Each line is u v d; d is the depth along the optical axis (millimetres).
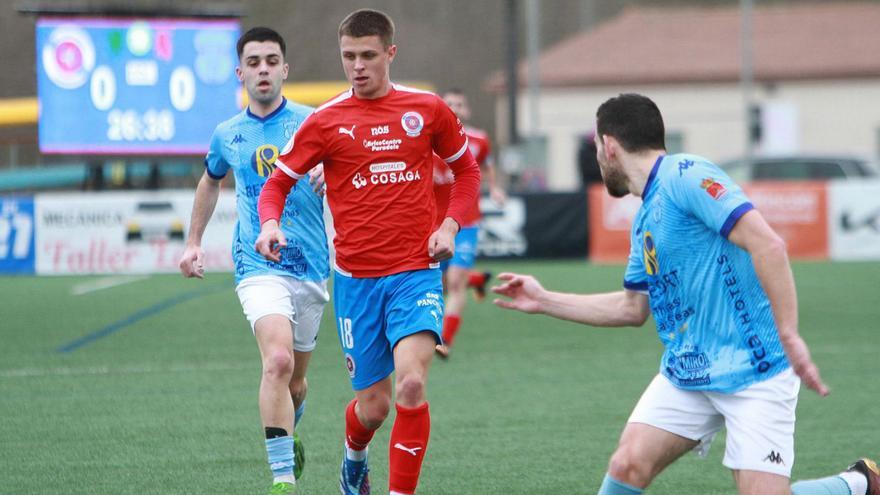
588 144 69250
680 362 14195
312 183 19219
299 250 19734
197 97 54344
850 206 62875
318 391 29031
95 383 30141
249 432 24219
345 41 17531
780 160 83125
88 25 53312
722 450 22797
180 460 21781
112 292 50719
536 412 26312
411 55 148875
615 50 141375
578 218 63125
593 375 31156
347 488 18844
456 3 157500
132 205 58500
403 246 17562
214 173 20516
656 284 14414
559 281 52781
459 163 18250
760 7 166750
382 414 18141
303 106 20500
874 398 27750
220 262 58656
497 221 63188
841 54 136125
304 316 20031
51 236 58281
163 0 68250
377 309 17656
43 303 46969
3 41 105750
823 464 21469
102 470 21016
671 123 136125
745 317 13820
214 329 40000
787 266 13312
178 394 28531
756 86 135000
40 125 53219
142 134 54094
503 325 41094
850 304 45344
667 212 14023
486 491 19703
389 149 17531
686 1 183625
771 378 13742
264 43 19953
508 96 88688
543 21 174250
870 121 133750
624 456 14273
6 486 19953
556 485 20047
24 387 29625
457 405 27188
